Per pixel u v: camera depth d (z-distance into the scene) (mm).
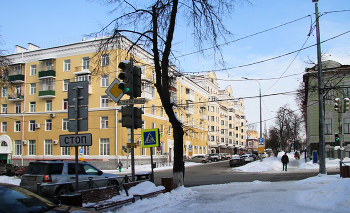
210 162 51875
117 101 9781
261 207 8188
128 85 9680
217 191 11828
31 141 40250
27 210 4609
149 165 37375
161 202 9016
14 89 41812
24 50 44531
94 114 36344
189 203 9109
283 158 26781
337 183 9875
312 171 24234
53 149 38375
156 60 11828
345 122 34156
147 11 11484
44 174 10031
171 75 12977
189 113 53125
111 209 7555
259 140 35469
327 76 32062
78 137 7258
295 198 9297
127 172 30656
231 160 36625
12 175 26328
